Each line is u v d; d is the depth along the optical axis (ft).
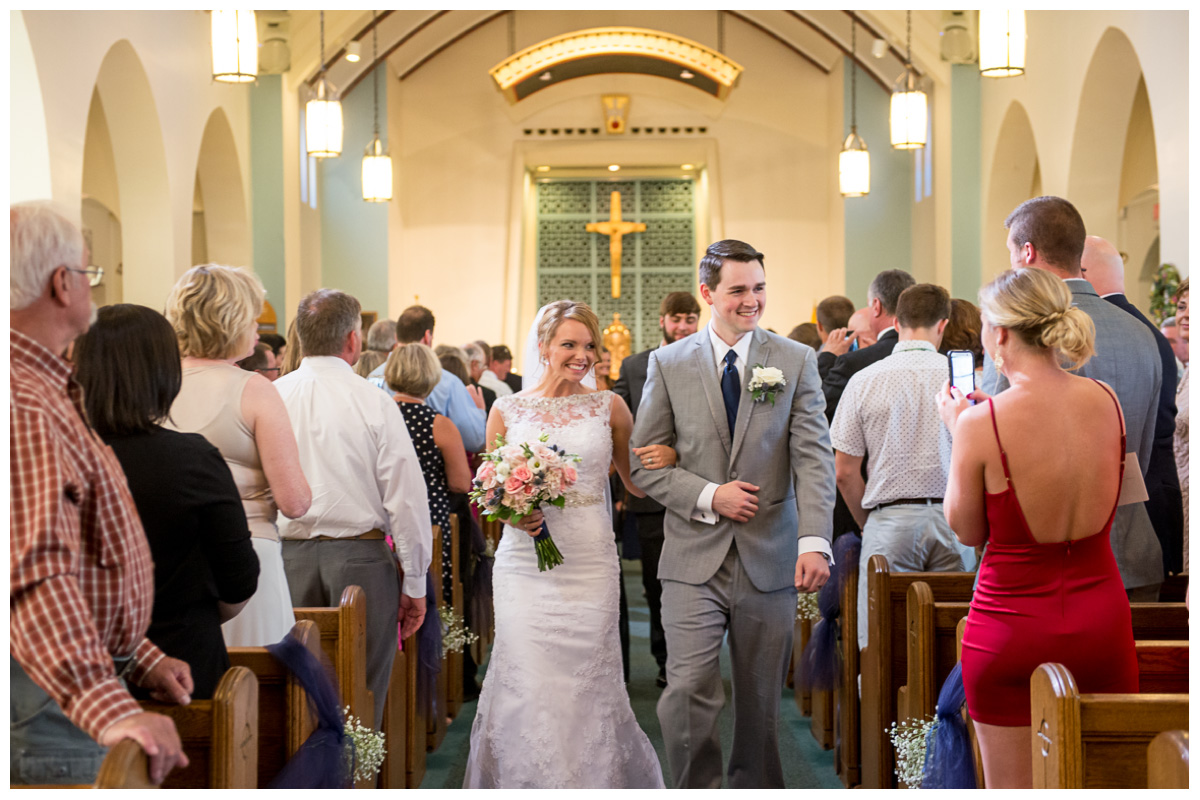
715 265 11.55
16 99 20.47
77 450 6.01
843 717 14.11
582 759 11.26
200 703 7.03
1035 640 8.41
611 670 11.63
